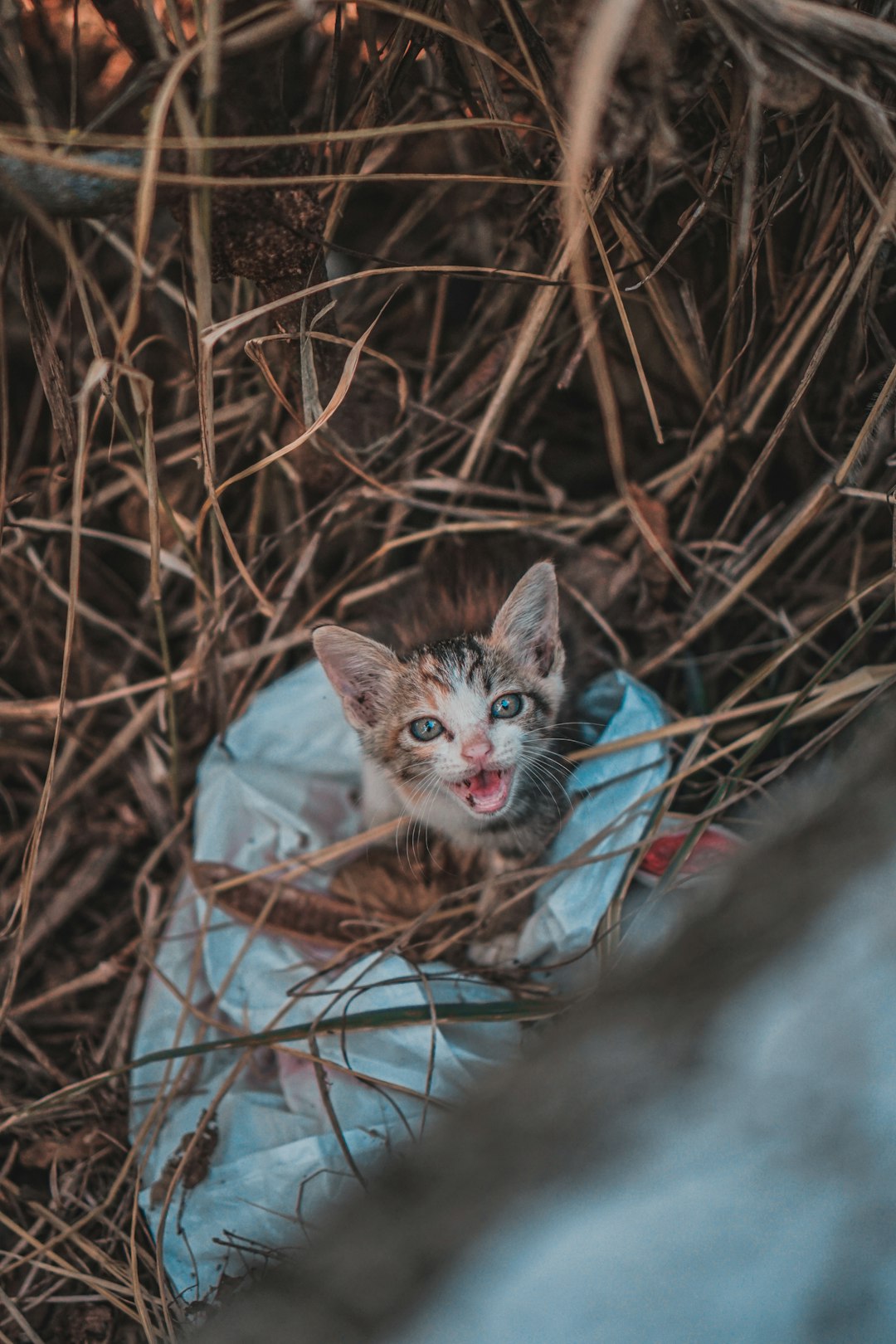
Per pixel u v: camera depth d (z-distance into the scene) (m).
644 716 0.70
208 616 0.76
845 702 0.69
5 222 0.72
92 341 0.62
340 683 0.69
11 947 0.73
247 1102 0.67
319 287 0.62
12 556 0.75
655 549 0.66
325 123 0.66
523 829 0.70
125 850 0.76
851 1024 0.38
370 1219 0.41
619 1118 0.38
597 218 0.68
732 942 0.41
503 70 0.67
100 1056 0.70
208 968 0.70
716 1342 0.35
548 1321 0.36
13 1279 0.65
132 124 0.67
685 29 0.59
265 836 0.73
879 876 0.40
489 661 0.69
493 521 0.76
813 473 0.75
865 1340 0.35
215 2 0.55
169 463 0.74
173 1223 0.64
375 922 0.70
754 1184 0.36
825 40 0.56
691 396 0.76
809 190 0.68
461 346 0.78
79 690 0.78
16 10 0.61
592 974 0.65
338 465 0.73
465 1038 0.66
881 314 0.71
